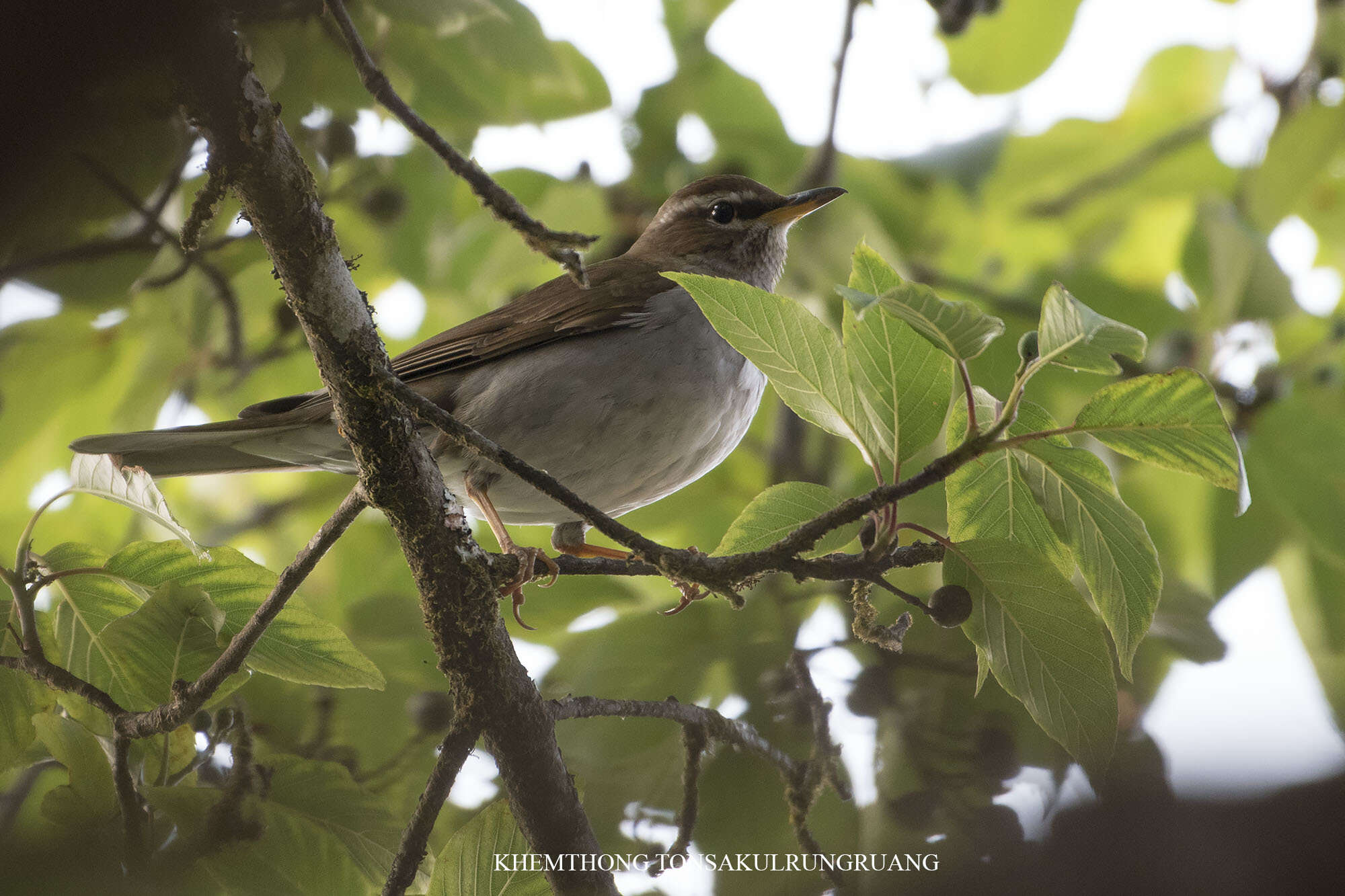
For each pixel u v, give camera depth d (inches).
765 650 394.9
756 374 407.8
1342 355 483.5
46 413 481.4
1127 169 610.9
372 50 405.4
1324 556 434.6
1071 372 480.4
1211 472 220.5
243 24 355.9
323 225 243.0
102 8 147.9
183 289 451.8
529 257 490.6
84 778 285.0
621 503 414.6
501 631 291.9
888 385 250.5
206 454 401.7
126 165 360.8
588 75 486.9
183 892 277.1
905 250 585.0
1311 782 158.4
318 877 293.6
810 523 231.8
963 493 254.2
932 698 377.7
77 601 294.0
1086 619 241.6
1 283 359.3
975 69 547.8
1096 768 238.8
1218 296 473.4
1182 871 160.4
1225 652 398.6
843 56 494.0
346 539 540.1
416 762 377.4
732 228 475.8
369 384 260.1
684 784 317.7
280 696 384.2
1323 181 569.0
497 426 387.5
